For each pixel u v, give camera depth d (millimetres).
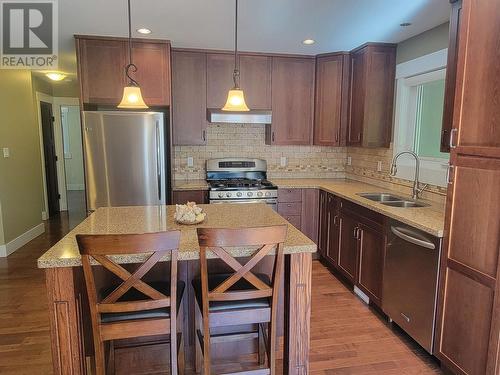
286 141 4414
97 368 1643
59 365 1759
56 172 6742
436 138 3311
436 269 2195
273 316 1781
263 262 2240
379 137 3848
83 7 2754
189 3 2662
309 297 1965
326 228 3998
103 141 3627
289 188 4121
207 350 1731
